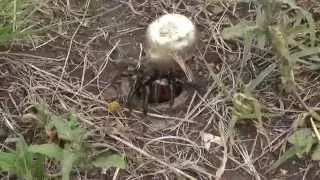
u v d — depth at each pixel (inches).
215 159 18.1
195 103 19.2
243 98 18.1
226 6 21.4
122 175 17.7
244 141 18.4
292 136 18.0
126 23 21.2
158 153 18.2
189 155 18.2
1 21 19.7
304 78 19.6
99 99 19.3
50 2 21.5
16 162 16.6
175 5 21.5
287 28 19.2
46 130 17.9
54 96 19.3
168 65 18.1
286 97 19.2
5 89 19.5
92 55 20.4
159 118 18.9
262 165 18.0
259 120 18.1
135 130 18.6
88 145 17.6
